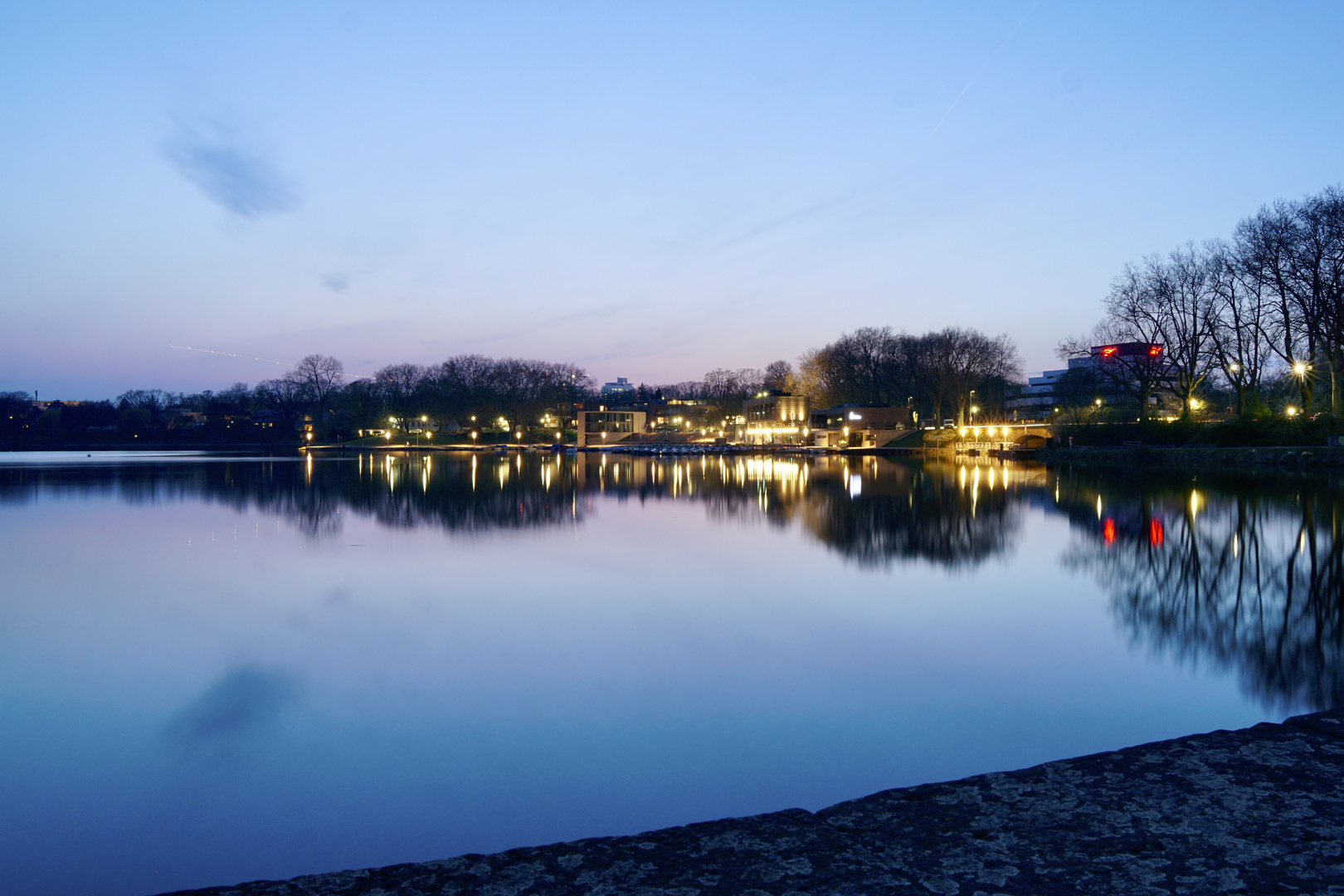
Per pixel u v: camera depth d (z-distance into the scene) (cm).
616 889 323
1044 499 4462
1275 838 352
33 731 1302
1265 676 1430
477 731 1273
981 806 396
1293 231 6034
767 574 2466
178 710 1388
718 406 18212
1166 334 7638
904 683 1436
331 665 1627
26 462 10556
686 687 1447
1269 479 5097
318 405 18088
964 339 12488
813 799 1023
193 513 4319
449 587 2344
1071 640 1681
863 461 9875
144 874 899
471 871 344
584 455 13112
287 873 898
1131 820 375
